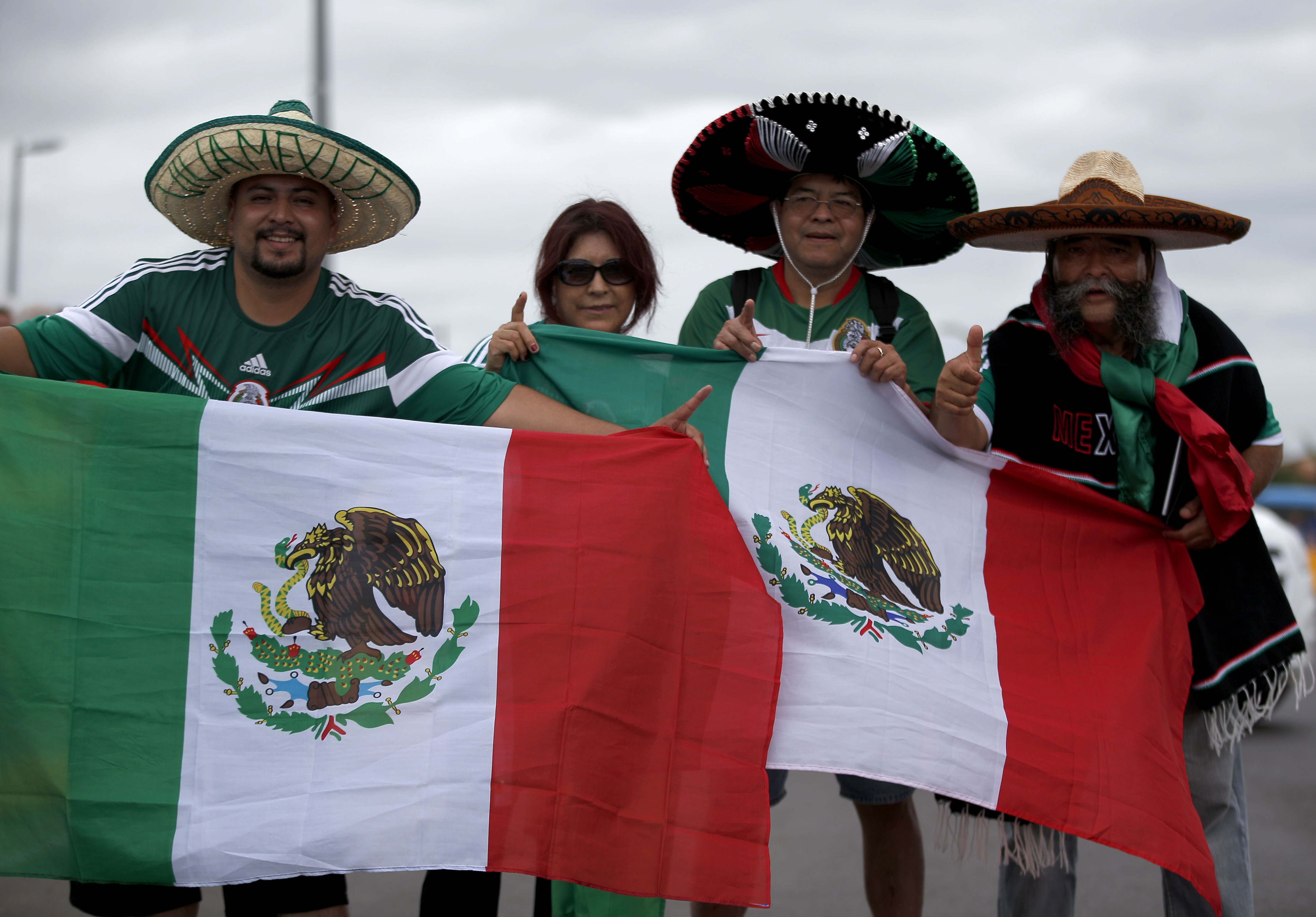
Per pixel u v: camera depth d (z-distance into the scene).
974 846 3.62
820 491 3.55
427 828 2.95
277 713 2.99
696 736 3.10
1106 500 3.58
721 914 3.74
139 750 2.91
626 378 3.64
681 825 3.04
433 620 3.09
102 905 3.06
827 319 3.91
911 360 3.88
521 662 3.08
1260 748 7.45
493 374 3.41
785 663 3.34
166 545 3.01
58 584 2.95
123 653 2.95
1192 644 3.59
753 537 3.46
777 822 6.04
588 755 3.02
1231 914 3.51
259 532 3.05
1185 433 3.43
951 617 3.49
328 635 3.04
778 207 4.02
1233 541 3.62
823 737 3.27
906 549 3.54
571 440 3.22
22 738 2.89
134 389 3.25
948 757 3.29
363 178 3.23
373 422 3.14
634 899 3.22
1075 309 3.54
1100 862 5.29
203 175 3.20
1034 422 3.65
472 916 3.37
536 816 2.97
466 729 3.02
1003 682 3.42
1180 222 3.41
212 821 2.89
